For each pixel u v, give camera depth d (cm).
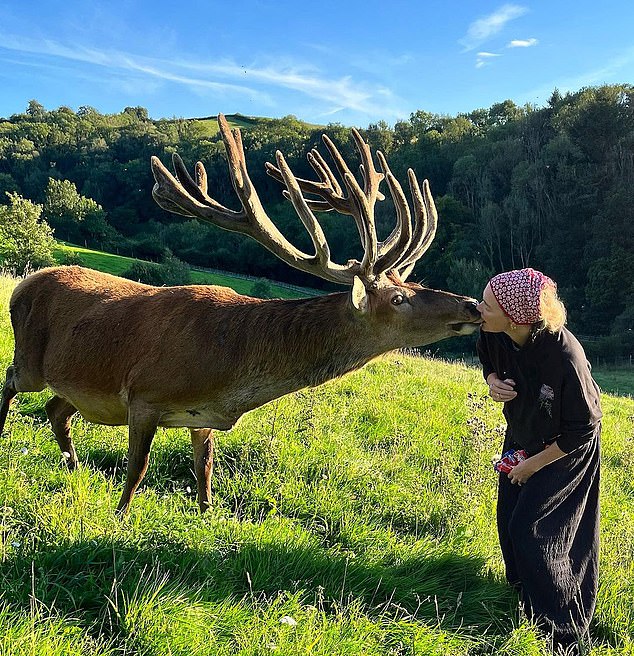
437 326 375
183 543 341
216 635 284
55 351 429
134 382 385
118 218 9000
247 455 500
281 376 385
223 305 398
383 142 7925
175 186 391
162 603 288
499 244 5047
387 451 593
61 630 263
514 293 334
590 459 367
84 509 342
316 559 361
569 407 343
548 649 336
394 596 355
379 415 682
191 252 7169
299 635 292
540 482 360
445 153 6925
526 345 344
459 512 475
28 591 280
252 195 379
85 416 430
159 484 454
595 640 361
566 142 5262
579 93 6194
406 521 468
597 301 4269
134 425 383
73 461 431
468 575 398
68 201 7688
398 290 374
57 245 5512
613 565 428
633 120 5281
